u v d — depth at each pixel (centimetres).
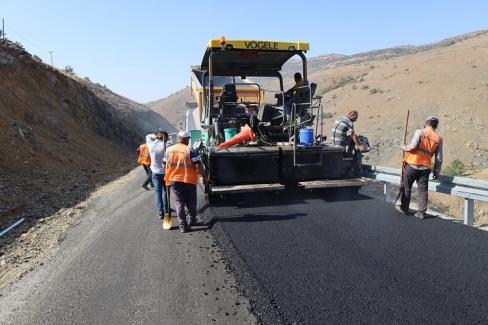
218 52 847
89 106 2653
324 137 875
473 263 464
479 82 5134
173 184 645
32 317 406
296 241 560
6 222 802
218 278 462
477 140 3966
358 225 622
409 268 457
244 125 862
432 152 641
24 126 1526
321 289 416
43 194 1033
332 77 8819
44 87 2184
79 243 634
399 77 6112
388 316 360
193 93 1309
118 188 1204
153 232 659
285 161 774
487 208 1124
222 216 708
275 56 884
